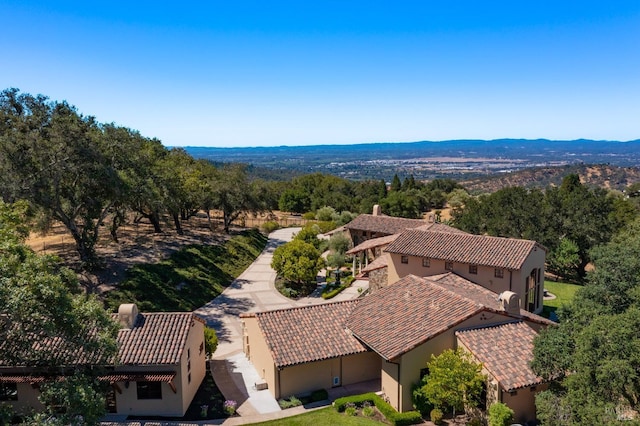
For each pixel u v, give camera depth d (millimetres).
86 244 44156
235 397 26266
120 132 42281
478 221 66938
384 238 55906
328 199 114625
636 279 23359
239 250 63875
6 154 33875
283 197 120438
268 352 26594
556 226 55906
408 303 28594
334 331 28078
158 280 44031
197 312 42375
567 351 21375
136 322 25828
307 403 25500
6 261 17125
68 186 39938
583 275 56125
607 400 17719
